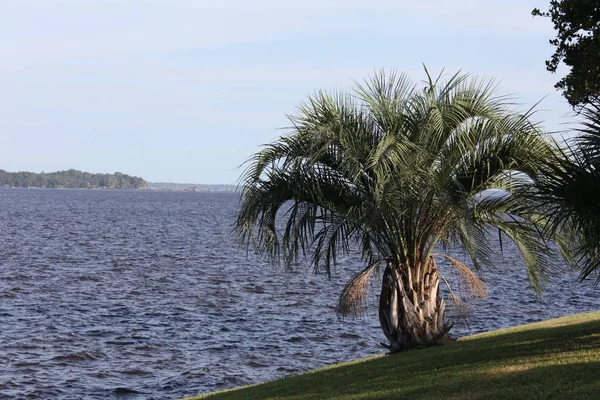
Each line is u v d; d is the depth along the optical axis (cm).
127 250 4997
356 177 1180
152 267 3969
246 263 4231
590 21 1269
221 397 1227
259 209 1323
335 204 1327
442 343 1343
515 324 2295
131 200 19562
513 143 1227
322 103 1319
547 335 1266
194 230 7419
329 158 1311
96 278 3453
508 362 1040
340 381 1151
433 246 1348
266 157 1304
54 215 9969
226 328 2288
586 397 798
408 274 1345
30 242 5422
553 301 2786
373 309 2558
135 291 3059
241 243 1398
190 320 2416
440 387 957
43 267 3850
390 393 974
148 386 1669
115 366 1827
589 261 1041
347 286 1398
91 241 5697
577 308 2627
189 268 3941
